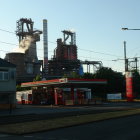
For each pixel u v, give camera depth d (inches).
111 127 798.5
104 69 3998.5
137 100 3129.9
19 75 4940.9
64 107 2034.9
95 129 763.4
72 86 2411.4
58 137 635.5
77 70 5305.1
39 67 5452.8
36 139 615.2
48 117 1181.7
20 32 5733.3
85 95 2610.7
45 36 5452.8
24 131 730.8
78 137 624.4
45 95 2554.1
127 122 928.9
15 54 5098.4
